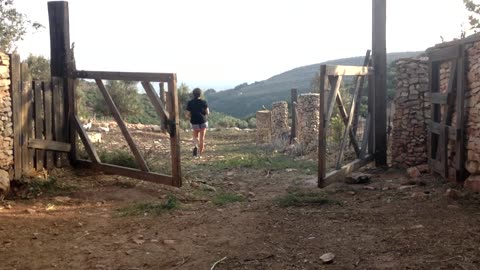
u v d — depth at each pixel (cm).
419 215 590
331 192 786
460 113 741
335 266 433
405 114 978
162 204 695
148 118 3269
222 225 589
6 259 468
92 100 3112
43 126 830
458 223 538
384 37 997
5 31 1480
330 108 795
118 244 514
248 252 482
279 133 1952
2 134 732
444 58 802
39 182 768
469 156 728
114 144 1512
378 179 901
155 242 520
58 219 618
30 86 790
